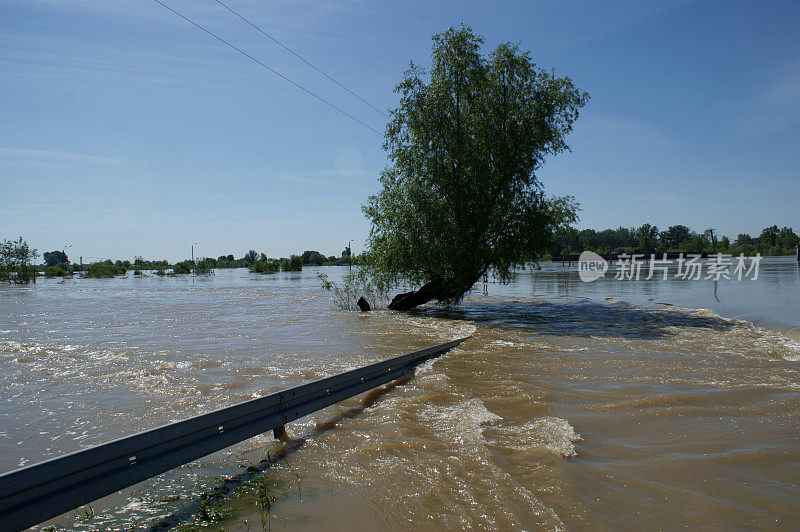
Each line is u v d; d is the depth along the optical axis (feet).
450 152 64.49
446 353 32.53
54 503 10.64
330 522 11.27
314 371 27.14
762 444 15.80
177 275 261.85
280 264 307.17
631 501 12.01
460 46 63.41
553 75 64.64
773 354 30.73
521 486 12.78
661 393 21.61
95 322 53.88
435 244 65.72
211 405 20.86
